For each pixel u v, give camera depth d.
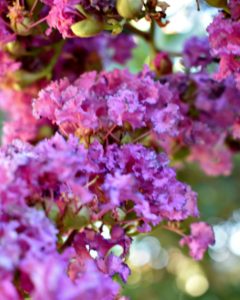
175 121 0.34
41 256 0.25
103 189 0.29
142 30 0.43
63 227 0.29
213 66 0.44
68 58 0.40
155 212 0.32
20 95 0.39
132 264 0.66
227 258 0.65
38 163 0.27
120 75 0.35
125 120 0.33
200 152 0.42
